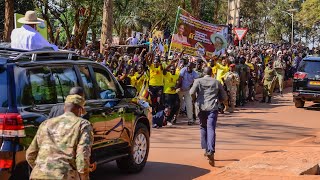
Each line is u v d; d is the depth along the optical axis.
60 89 6.75
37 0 34.22
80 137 4.77
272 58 27.70
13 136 5.74
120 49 19.12
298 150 10.59
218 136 12.43
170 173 8.62
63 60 7.02
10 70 6.04
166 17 44.62
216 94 9.42
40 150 4.81
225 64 17.55
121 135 7.90
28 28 7.63
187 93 14.16
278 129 13.79
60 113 5.90
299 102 18.86
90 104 7.23
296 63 28.44
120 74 14.41
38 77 6.41
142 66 14.35
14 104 5.91
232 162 9.49
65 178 4.72
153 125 13.62
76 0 32.62
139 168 8.63
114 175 8.42
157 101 14.05
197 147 10.91
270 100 20.80
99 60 15.62
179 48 17.86
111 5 21.59
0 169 5.66
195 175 8.50
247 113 17.34
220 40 18.94
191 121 14.26
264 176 8.16
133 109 8.28
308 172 8.66
